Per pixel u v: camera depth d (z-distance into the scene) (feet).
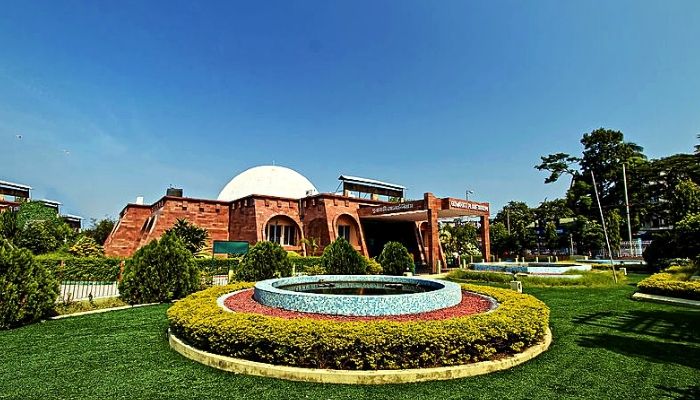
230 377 17.29
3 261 27.50
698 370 18.30
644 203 132.67
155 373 17.83
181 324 21.39
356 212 91.71
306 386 16.28
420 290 34.06
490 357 19.01
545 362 19.47
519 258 138.00
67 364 19.17
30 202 83.56
